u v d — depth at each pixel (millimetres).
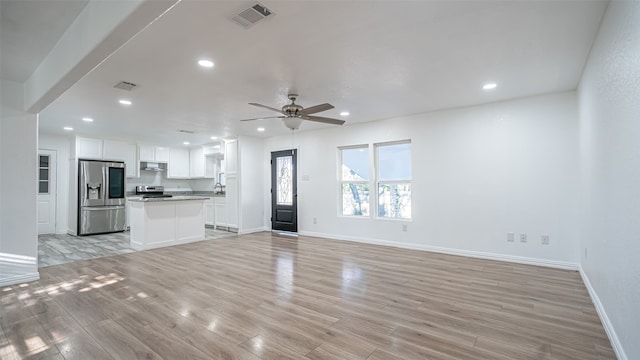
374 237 5711
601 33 2312
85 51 2125
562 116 3980
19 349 2111
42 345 2160
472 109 4633
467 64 3041
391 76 3346
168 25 2256
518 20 2244
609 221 2244
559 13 2162
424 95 4062
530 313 2641
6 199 3439
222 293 3164
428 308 2764
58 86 2725
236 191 7199
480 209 4570
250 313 2676
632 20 1661
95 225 6863
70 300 2982
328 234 6352
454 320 2523
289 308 2781
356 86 3658
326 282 3496
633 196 1704
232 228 7305
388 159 5688
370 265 4199
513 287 3285
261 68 3090
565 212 3971
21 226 3527
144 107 4500
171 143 8172
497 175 4438
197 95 3930
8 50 2721
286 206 7086
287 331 2350
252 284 3445
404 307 2789
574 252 3914
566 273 3771
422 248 5125
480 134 4566
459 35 2461
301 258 4633
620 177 1944
